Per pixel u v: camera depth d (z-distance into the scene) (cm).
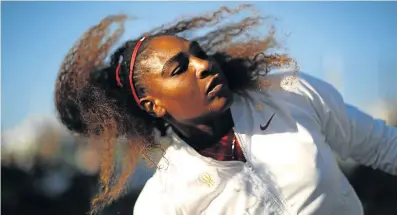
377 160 206
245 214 183
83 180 491
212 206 187
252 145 187
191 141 192
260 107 192
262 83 194
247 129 189
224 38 203
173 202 189
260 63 197
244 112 192
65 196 492
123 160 202
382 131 203
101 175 204
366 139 202
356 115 200
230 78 194
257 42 199
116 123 198
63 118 210
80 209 490
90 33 203
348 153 205
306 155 180
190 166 190
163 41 184
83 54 202
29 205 496
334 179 185
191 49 181
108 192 206
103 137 200
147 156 198
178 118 185
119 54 200
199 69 176
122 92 196
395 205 412
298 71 193
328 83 200
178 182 190
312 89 194
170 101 182
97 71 201
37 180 502
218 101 177
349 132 198
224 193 186
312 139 182
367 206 419
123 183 203
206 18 205
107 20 202
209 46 204
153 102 187
